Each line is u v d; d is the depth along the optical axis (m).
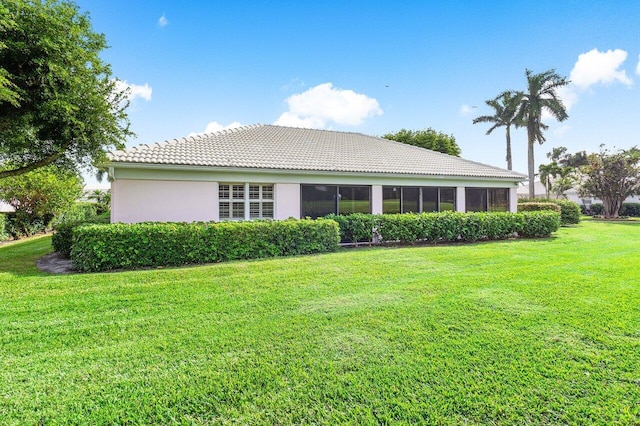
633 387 2.96
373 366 3.34
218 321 4.59
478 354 3.56
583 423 2.53
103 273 7.47
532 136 30.77
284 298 5.60
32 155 9.98
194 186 11.05
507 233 13.71
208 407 2.75
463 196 15.25
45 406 2.76
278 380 3.12
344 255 9.70
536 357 3.49
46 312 4.96
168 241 8.35
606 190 28.08
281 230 9.80
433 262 8.67
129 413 2.67
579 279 6.77
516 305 5.14
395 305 5.19
